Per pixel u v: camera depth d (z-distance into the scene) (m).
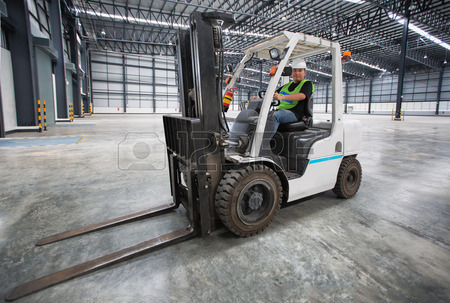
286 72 2.87
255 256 1.71
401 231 2.08
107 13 16.31
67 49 16.91
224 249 1.79
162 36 24.14
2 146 5.92
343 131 2.63
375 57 25.95
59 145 6.12
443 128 11.68
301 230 2.09
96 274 1.51
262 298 1.32
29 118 9.06
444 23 15.88
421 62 24.83
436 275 1.52
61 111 13.88
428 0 13.18
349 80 35.69
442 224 2.21
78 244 1.87
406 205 2.66
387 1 13.30
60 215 2.36
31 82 8.90
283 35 2.03
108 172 3.84
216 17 1.78
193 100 2.15
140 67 29.09
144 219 2.29
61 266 1.61
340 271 1.55
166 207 2.44
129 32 23.11
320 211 2.49
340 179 2.68
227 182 1.81
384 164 4.57
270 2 13.73
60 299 1.32
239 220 1.87
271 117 2.27
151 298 1.32
